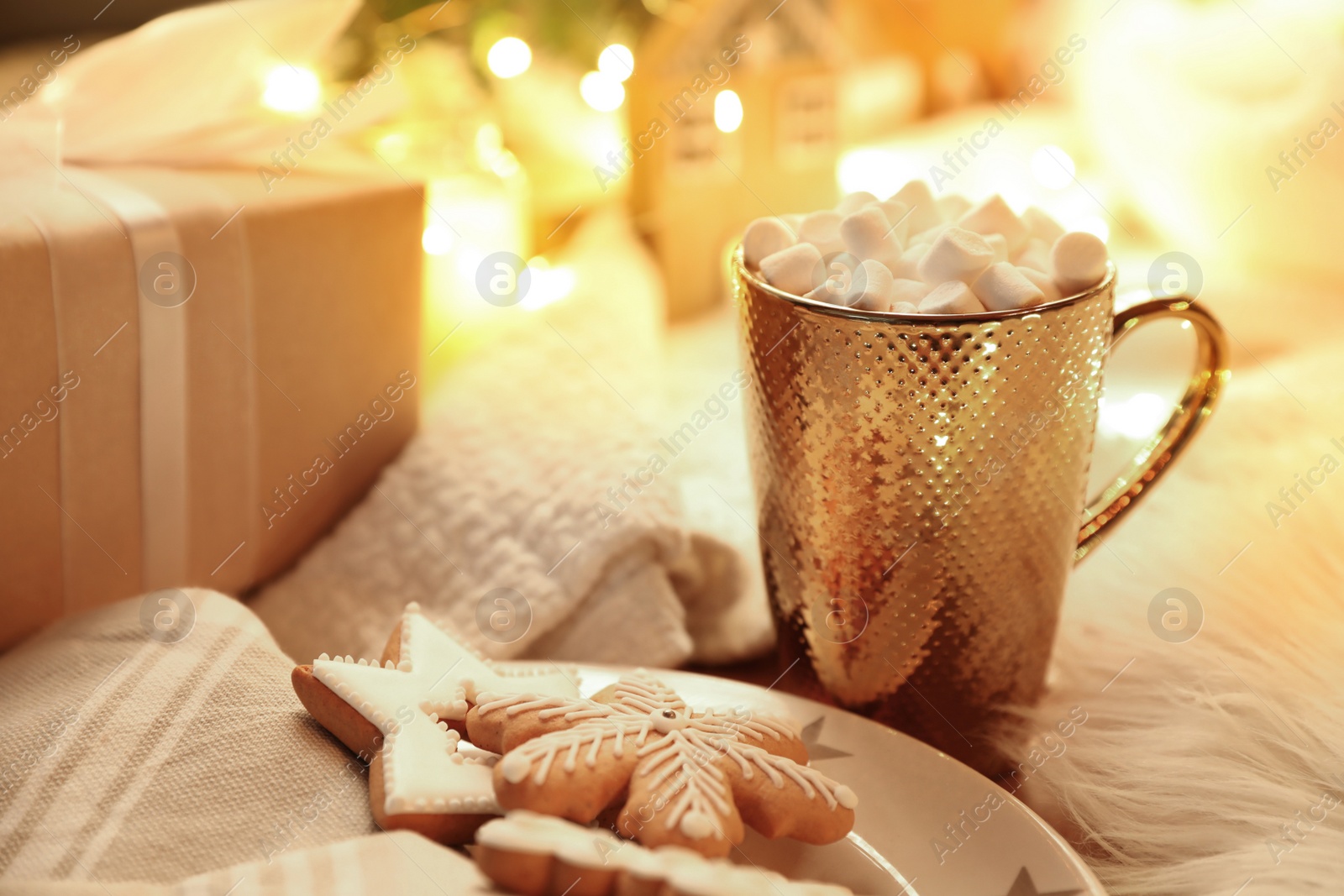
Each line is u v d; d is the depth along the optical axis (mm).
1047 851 415
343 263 538
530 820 392
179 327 502
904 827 429
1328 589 509
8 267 470
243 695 444
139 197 500
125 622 473
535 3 708
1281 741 462
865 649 465
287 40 564
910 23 966
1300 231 717
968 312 427
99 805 413
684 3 696
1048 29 951
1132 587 520
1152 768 458
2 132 510
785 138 761
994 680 468
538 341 627
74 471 496
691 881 379
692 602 546
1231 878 429
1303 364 626
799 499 457
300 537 558
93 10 721
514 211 664
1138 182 794
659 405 602
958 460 437
